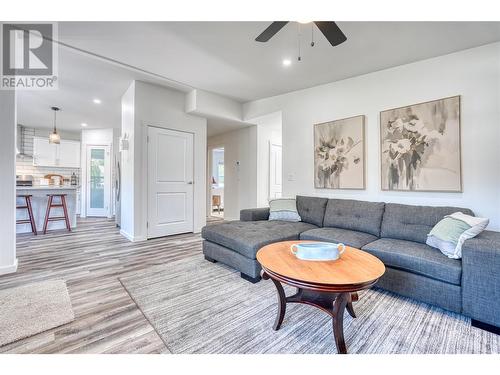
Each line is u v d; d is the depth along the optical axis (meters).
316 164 3.68
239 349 1.40
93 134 6.79
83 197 6.75
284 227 2.89
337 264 1.57
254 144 5.36
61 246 3.52
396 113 2.91
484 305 1.57
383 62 2.90
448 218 2.06
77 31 2.42
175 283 2.29
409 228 2.39
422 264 1.85
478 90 2.43
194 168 4.53
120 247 3.47
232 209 5.92
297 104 3.99
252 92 4.18
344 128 3.37
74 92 4.17
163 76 3.55
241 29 2.36
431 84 2.71
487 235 1.84
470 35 2.29
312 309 1.86
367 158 3.18
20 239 3.94
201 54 2.88
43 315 1.70
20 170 6.30
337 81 3.51
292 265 1.55
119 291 2.11
